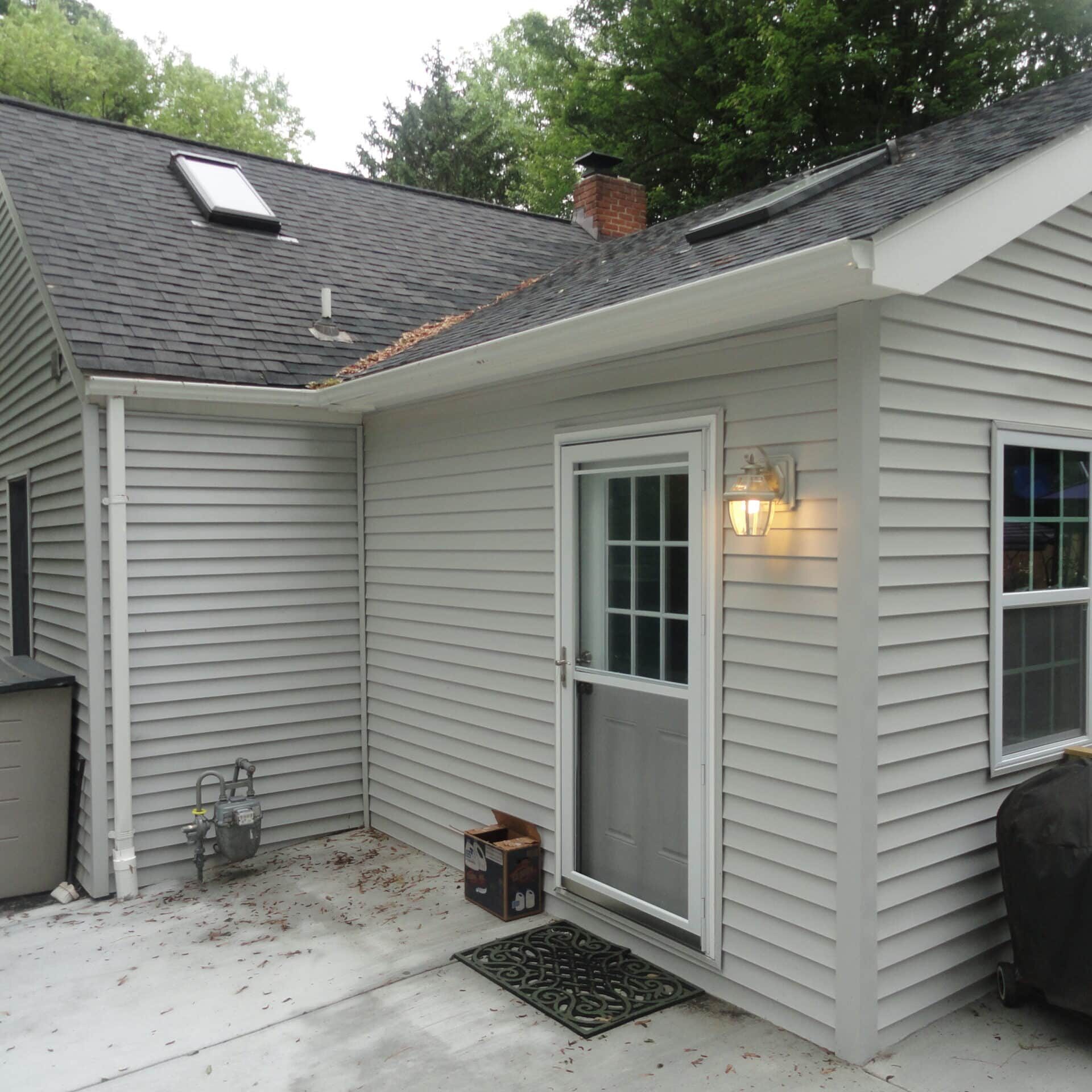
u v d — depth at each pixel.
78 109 25.31
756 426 3.68
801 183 5.45
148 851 5.48
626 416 4.26
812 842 3.47
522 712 4.96
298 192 8.52
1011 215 3.45
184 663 5.61
